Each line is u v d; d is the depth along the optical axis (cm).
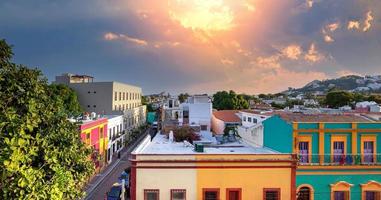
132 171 1894
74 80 7331
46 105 1256
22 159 935
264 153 2002
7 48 1130
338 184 2192
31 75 1188
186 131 2941
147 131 8581
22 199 960
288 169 1947
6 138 909
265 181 1933
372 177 2217
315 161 2238
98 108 6831
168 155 1914
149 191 1886
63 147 1236
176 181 1895
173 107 5803
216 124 4281
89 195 3081
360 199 2200
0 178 917
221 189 1909
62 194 1141
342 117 2533
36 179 1037
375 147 2281
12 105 1105
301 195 2195
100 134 4378
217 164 1912
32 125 1034
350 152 2272
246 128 2714
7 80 1114
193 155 1920
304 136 2267
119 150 5650
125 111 6406
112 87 6838
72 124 1397
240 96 7500
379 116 2730
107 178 3809
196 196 1900
